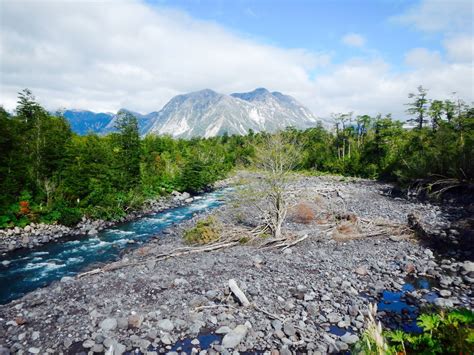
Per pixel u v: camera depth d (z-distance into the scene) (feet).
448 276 38.83
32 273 46.88
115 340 25.64
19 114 88.43
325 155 214.69
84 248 59.77
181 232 68.59
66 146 90.22
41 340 26.37
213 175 155.02
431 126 176.14
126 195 95.55
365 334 16.52
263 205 70.74
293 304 32.40
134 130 114.21
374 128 202.49
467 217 63.87
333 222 66.28
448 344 16.94
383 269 42.19
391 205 87.25
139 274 40.93
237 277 39.04
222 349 24.50
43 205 77.15
